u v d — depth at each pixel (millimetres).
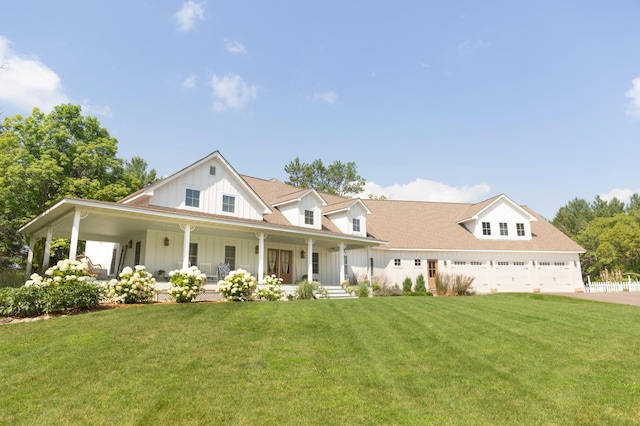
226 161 17797
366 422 3920
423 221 29875
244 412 4078
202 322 8258
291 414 4059
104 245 22984
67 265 10164
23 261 28469
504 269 27469
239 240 19250
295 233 17250
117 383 4766
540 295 18797
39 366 5320
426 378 5254
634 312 11133
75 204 11609
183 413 4004
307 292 16266
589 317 10008
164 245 16859
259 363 5703
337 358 6098
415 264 26125
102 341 6543
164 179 15867
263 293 14039
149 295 11523
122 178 28375
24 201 24625
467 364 5891
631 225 42250
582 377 5344
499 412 4199
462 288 22812
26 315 8734
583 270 45469
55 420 3783
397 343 7082
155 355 5906
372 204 31500
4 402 4176
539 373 5500
